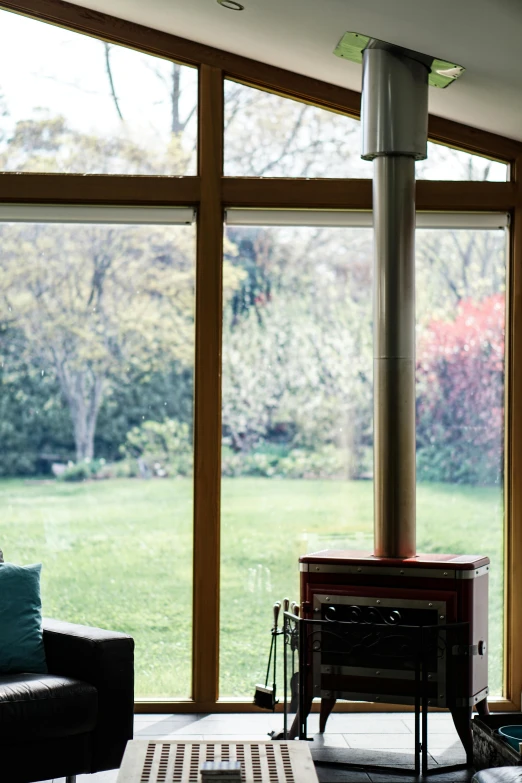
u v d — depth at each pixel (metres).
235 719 4.30
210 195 4.49
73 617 4.51
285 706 3.78
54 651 3.48
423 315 4.59
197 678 4.43
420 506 4.57
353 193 4.52
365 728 4.16
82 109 4.55
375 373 3.94
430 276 4.56
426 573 3.70
